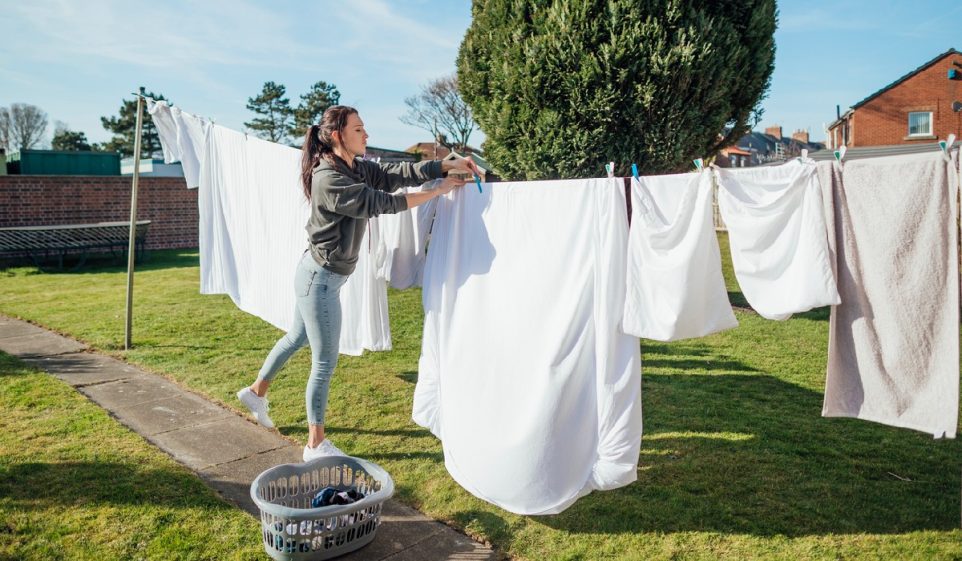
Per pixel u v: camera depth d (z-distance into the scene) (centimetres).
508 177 689
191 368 534
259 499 261
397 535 286
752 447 381
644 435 405
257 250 475
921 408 213
